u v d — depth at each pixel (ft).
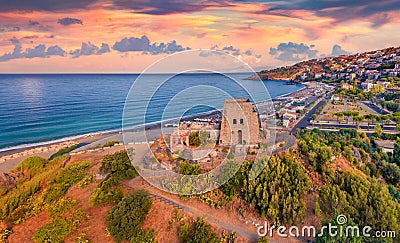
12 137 224.12
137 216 65.46
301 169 76.89
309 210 70.23
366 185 74.69
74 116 302.25
